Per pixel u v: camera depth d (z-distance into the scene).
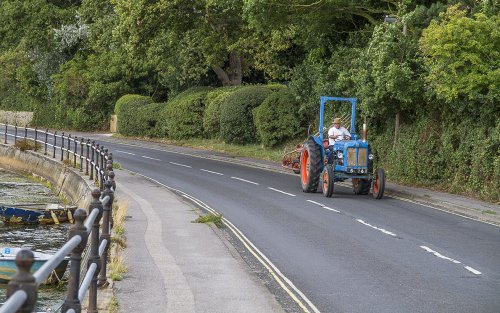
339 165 28.05
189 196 28.09
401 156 33.34
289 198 27.72
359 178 28.16
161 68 66.25
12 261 15.99
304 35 45.22
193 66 60.72
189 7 48.53
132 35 48.78
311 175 28.92
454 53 27.92
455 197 28.05
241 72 62.50
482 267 15.74
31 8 78.06
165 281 13.50
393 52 31.66
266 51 54.44
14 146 48.78
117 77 73.69
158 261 15.28
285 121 47.41
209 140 56.88
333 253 17.05
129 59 71.75
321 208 24.94
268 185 32.38
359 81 33.69
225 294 12.72
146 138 64.06
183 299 12.25
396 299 12.79
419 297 12.96
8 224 26.56
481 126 28.95
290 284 13.87
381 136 36.06
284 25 42.34
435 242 18.75
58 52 79.75
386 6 38.28
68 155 39.19
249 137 52.41
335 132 29.08
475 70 27.84
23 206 27.48
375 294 13.14
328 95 40.69
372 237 19.33
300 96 45.47
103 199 12.30
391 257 16.67
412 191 29.61
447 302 12.62
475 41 27.45
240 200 27.00
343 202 26.70
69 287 7.74
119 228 18.67
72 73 75.56
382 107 33.22
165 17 48.31
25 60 83.19
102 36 70.69
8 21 80.12
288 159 39.19
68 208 27.20
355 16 42.31
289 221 21.94
